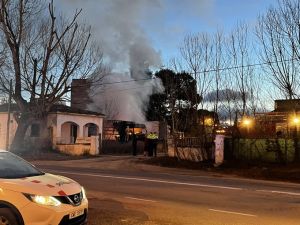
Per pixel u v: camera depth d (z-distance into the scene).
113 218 9.91
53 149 41.06
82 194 8.16
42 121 42.09
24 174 8.38
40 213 7.31
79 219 7.84
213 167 25.80
